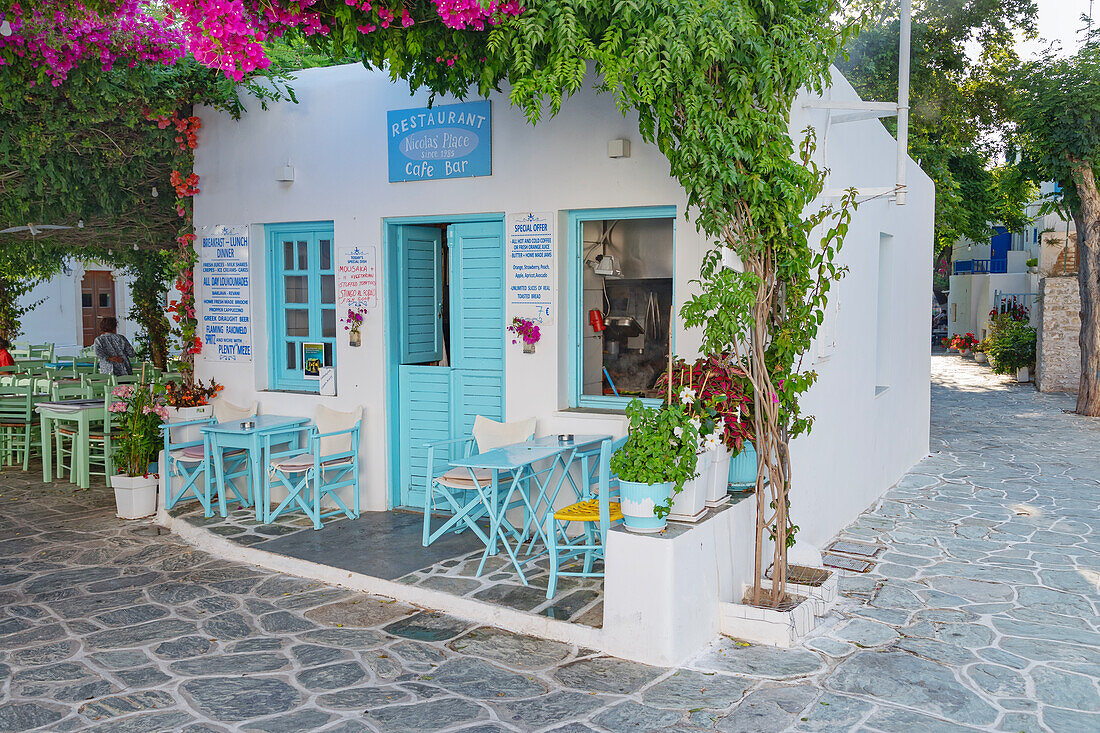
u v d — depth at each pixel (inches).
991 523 316.2
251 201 317.1
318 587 234.1
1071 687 175.6
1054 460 454.0
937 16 802.8
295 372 323.9
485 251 280.5
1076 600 229.9
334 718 161.5
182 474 301.4
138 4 269.4
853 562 264.7
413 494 301.4
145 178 331.9
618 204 251.0
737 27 184.7
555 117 259.0
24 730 157.0
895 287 384.2
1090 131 594.6
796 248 206.7
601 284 264.8
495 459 220.1
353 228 297.6
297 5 187.3
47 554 266.2
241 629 205.0
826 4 211.8
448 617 211.8
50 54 260.7
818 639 200.7
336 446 296.0
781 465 212.7
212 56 195.9
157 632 203.3
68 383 430.0
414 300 306.2
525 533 256.1
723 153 194.2
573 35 182.9
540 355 266.8
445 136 277.0
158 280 552.4
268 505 289.0
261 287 322.7
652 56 181.2
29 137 283.0
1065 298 778.8
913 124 789.2
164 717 161.9
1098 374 629.9
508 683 176.1
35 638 199.9
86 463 359.3
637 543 185.9
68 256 537.0
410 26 200.2
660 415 191.2
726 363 213.5
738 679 178.1
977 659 189.6
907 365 418.0
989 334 1049.5
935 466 439.8
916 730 157.2
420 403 297.3
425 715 162.6
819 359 261.0
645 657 186.1
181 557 261.4
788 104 205.2
